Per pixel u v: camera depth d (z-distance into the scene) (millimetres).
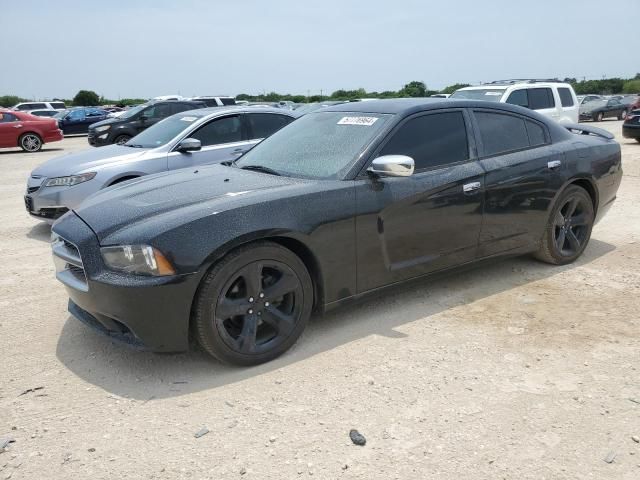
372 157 3943
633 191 8945
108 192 4125
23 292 4902
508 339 3822
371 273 3926
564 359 3539
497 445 2721
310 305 3689
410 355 3615
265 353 3516
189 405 3100
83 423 2955
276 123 8180
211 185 3863
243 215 3365
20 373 3484
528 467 2564
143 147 7418
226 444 2758
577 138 5363
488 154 4562
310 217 3578
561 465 2574
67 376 3445
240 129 7844
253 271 3402
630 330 3928
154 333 3223
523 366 3461
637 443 2725
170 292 3158
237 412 3025
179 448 2736
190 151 7352
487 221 4492
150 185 4043
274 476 2527
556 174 4926
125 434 2854
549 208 4941
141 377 3420
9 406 3119
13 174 13344
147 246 3146
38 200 6840
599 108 30188
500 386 3238
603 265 5332
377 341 3814
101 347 3822
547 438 2768
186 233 3207
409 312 4293
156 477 2535
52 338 3975
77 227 3516
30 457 2682
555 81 13367
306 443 2754
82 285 3414
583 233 5387
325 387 3252
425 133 4262
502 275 5090
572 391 3178
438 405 3057
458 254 4391
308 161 4137
